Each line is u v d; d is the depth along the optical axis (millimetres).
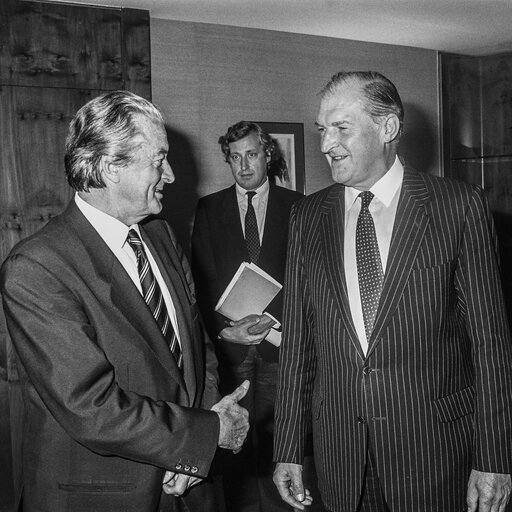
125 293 1970
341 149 2199
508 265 6477
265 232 4391
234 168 4453
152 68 4980
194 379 2135
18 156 4391
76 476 1931
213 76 5230
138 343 1959
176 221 5090
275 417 2484
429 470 2184
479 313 2191
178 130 5086
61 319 1857
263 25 5340
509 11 5102
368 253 2236
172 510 2062
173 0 4582
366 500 2291
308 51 5691
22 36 4363
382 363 2176
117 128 1946
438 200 2227
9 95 4348
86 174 1979
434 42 6141
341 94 2193
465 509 2279
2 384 4340
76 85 4547
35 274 1878
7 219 4371
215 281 4410
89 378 1841
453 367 2234
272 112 5520
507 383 2186
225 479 4453
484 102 6578
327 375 2295
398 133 2256
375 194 2268
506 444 2180
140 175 1990
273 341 4164
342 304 2225
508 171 6492
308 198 2496
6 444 4371
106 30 4641
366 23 5375
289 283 2463
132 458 1886
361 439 2207
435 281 2166
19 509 2051
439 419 2184
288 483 2459
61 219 2027
